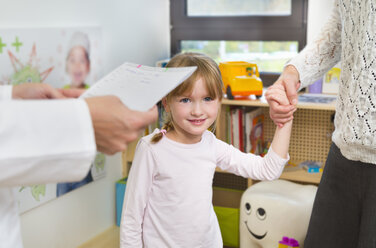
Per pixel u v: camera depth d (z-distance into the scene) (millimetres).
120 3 2557
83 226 2416
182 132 1408
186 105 1353
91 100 621
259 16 2809
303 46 2727
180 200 1391
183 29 3043
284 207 2016
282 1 2750
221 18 2914
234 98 2426
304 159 2654
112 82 838
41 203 2117
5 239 642
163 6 2996
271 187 2232
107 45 2479
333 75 2525
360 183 1192
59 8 2150
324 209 1317
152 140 1405
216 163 1507
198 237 1411
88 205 2439
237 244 2412
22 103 575
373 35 1064
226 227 2418
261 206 2070
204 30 2979
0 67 1874
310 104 2240
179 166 1395
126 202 1411
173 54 3109
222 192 2646
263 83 2814
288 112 1308
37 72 2041
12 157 548
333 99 2367
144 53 2822
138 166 1403
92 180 2416
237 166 1469
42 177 582
